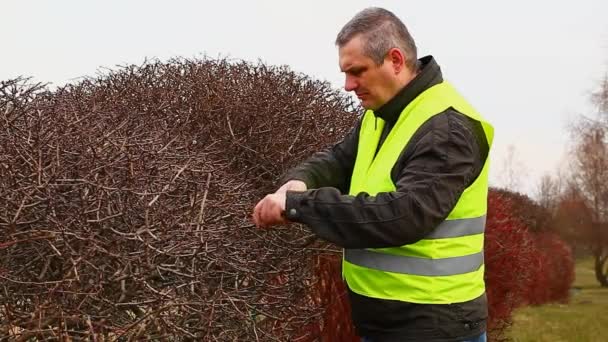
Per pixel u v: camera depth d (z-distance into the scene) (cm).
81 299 294
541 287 1466
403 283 242
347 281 263
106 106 512
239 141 561
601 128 2611
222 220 345
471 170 237
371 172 249
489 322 715
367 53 243
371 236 226
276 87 600
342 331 537
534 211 1481
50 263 310
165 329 307
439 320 242
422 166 231
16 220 286
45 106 367
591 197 2581
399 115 248
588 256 2920
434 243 240
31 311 302
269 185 556
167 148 375
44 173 297
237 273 340
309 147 567
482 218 250
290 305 407
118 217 303
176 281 321
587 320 1376
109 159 317
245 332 347
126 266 296
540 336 1179
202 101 570
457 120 237
